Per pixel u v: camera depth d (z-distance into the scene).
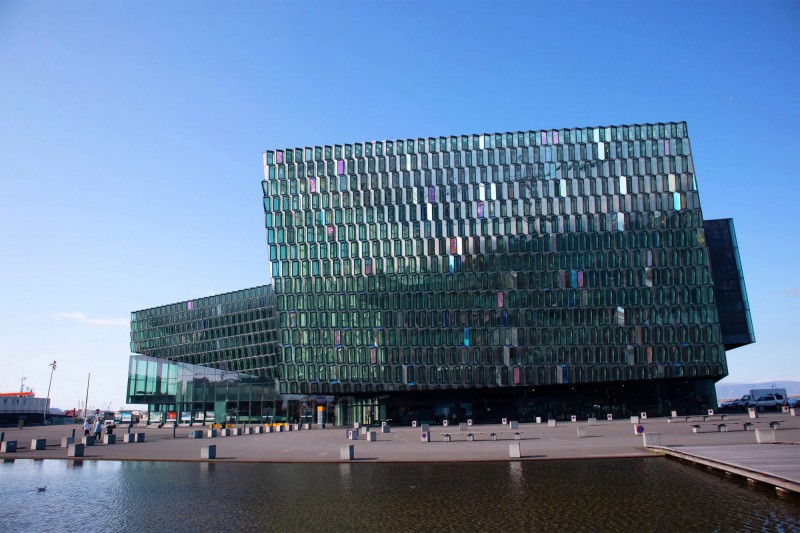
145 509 18.61
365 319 83.00
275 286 85.19
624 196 80.88
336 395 85.75
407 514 16.84
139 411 137.38
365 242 84.69
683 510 16.16
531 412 81.56
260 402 97.94
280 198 86.94
